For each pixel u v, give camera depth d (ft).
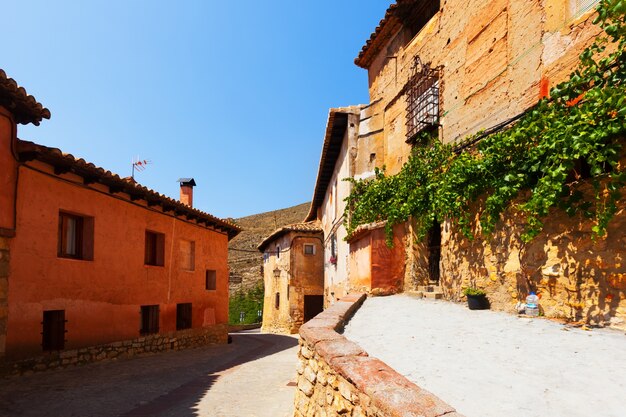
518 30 22.53
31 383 25.32
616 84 14.99
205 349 49.60
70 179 31.42
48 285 28.94
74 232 33.09
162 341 43.19
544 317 17.42
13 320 26.12
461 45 28.22
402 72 37.86
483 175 21.48
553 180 15.96
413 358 13.51
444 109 30.17
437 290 28.04
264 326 96.63
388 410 7.49
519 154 18.92
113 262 35.96
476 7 26.55
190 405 22.56
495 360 12.71
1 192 25.55
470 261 23.59
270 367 36.68
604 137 14.32
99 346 33.71
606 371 11.00
